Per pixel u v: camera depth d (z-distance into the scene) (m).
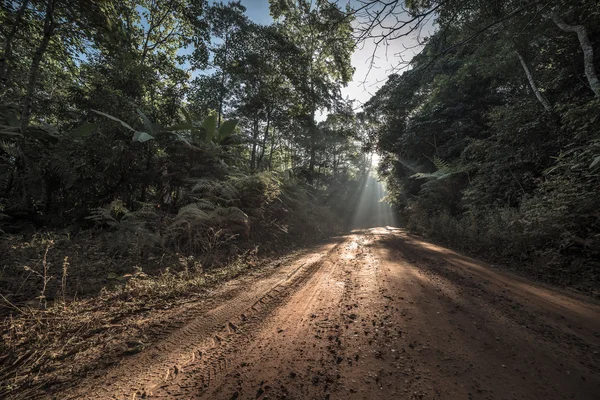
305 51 16.28
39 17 7.19
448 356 1.86
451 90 15.36
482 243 6.99
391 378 1.59
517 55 9.84
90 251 4.59
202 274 4.13
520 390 1.51
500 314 2.71
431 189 13.75
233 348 1.98
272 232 7.98
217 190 7.03
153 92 9.56
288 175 12.34
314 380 1.57
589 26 7.71
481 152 10.84
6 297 2.75
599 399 1.44
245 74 17.20
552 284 4.12
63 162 5.93
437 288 3.54
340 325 2.37
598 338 2.24
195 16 13.67
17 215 5.86
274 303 2.97
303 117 19.53
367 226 21.52
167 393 1.47
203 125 9.25
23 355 1.87
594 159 5.57
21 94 8.96
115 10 7.98
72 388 1.53
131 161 7.11
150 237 4.90
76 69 9.99
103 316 2.57
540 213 5.44
